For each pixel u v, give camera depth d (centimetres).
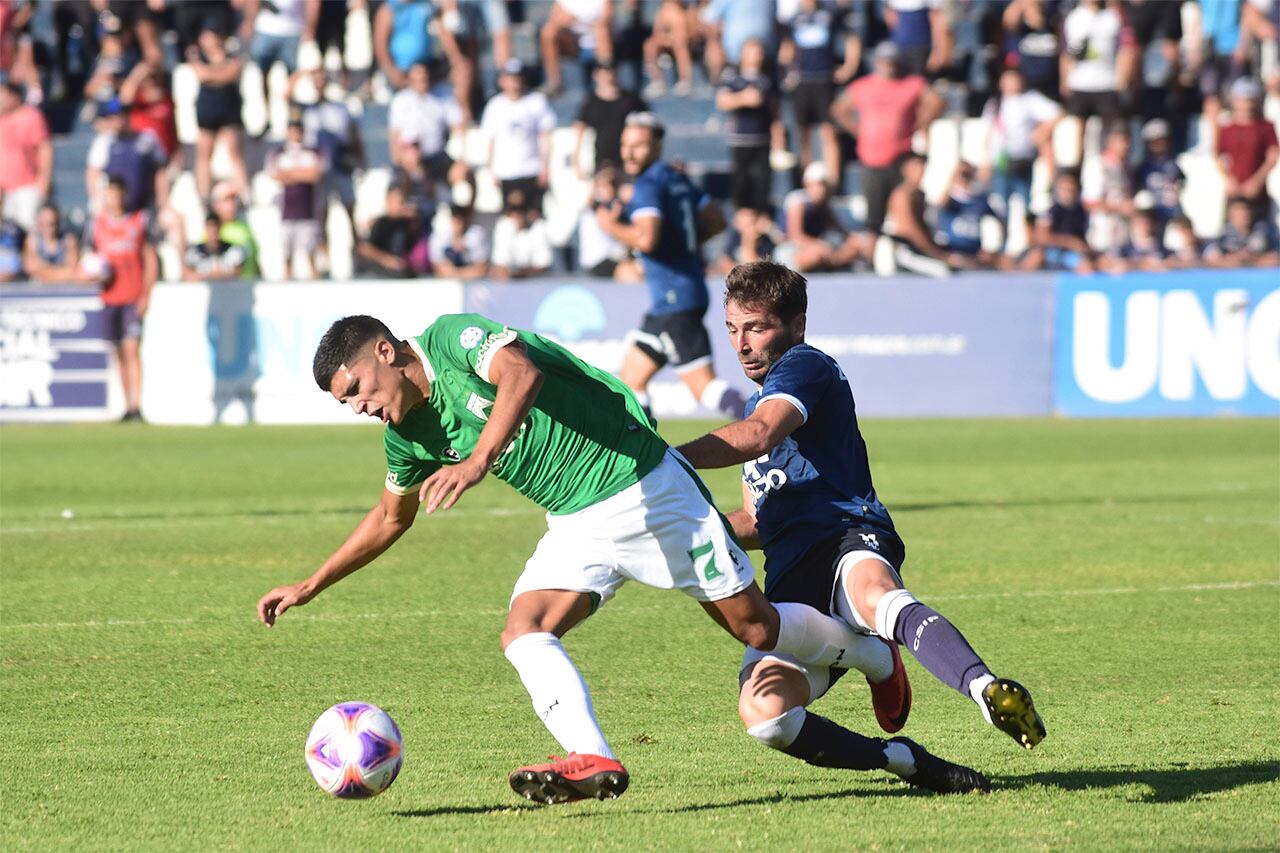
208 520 3478
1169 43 6569
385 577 2753
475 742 1644
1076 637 2200
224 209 6275
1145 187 6147
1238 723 1697
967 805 1374
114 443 5294
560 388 1355
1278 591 2559
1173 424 5459
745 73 6091
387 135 7031
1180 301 5641
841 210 6650
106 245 5938
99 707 1811
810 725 1395
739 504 3656
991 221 6506
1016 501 3719
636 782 1480
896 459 4591
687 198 3603
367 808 1388
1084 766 1517
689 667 2023
